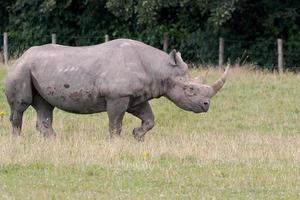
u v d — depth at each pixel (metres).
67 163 42.38
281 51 84.19
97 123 59.16
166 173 40.81
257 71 79.38
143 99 50.03
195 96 49.62
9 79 50.56
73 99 49.78
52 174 40.22
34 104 51.47
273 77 75.25
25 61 50.44
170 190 37.78
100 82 49.34
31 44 104.94
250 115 63.84
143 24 98.88
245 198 36.72
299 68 90.56
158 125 60.38
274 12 94.69
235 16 95.56
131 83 49.19
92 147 46.09
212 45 95.50
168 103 66.19
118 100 49.28
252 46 95.06
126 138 50.44
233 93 69.69
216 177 40.47
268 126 60.69
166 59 50.03
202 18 98.12
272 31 95.06
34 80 50.19
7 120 58.97
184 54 98.38
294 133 57.09
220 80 50.06
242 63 94.25
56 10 103.69
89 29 103.69
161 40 99.50
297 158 45.25
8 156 43.25
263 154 46.03
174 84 49.84
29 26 104.94
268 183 39.44
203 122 61.69
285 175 41.03
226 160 44.34
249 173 41.41
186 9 98.25
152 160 43.75
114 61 49.47
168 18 100.12
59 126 56.84
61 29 104.50
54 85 49.69
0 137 49.69
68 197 36.06
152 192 37.34
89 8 102.69
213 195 37.12
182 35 98.56
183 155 45.19
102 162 42.75
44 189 37.47
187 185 38.88
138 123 60.28
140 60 49.75
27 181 38.91
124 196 36.47
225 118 62.91
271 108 65.81
